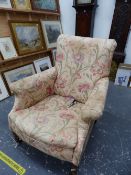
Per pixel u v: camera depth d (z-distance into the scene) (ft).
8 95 6.09
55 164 3.67
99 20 7.45
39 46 7.20
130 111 5.46
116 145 4.16
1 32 5.74
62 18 8.39
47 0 7.34
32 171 3.50
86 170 3.52
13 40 6.00
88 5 6.76
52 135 2.83
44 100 3.99
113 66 7.22
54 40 8.05
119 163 3.68
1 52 5.59
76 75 3.91
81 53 3.82
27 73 6.73
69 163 3.69
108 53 3.54
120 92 6.64
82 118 2.71
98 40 3.68
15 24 6.02
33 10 6.50
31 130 2.97
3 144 4.13
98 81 3.59
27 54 6.54
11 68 6.15
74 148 2.76
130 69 6.81
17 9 5.75
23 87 3.42
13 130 3.54
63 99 4.02
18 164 3.64
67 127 2.99
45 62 7.66
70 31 8.49
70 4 7.75
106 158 3.80
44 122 3.12
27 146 4.11
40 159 3.78
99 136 4.43
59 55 4.16
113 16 6.61
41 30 7.24
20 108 3.49
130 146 4.13
